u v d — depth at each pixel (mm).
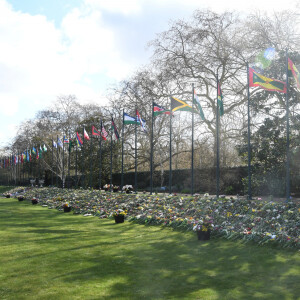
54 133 48625
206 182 27531
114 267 7656
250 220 11016
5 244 10414
